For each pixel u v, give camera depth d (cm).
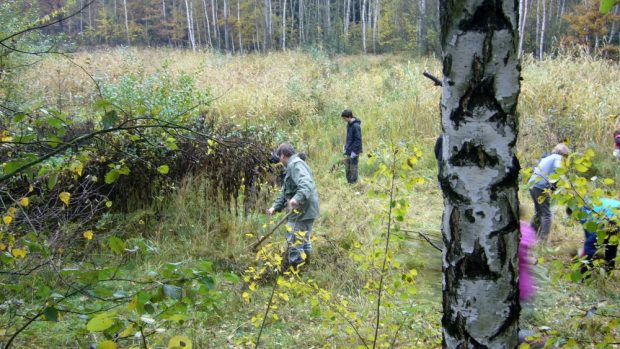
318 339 418
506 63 178
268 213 592
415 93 1369
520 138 998
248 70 1936
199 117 725
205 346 399
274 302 473
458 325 193
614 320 270
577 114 1073
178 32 4409
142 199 627
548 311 469
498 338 190
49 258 246
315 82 1627
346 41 3809
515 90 181
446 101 188
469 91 181
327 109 1408
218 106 1274
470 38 178
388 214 306
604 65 1373
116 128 224
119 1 4425
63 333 388
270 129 975
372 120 1287
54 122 242
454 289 194
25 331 365
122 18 4378
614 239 288
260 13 4466
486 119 181
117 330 182
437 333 388
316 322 450
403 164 289
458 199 188
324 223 691
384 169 294
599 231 283
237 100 1352
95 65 1628
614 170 877
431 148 1094
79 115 640
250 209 655
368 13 4472
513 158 184
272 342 418
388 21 4034
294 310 468
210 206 643
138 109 245
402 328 399
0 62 325
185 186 644
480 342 190
